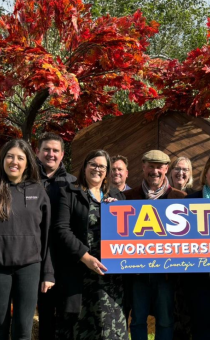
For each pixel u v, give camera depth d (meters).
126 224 4.06
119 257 4.04
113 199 4.10
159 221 4.08
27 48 5.75
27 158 3.87
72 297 3.94
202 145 6.45
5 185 3.72
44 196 3.88
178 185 5.30
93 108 7.40
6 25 6.38
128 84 6.59
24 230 3.67
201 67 6.07
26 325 3.64
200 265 4.05
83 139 7.29
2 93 6.73
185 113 6.55
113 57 6.24
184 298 4.49
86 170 4.12
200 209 4.09
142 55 6.41
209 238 4.07
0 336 3.66
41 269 3.89
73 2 6.37
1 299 3.62
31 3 6.39
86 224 4.02
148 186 4.50
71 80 5.77
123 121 7.00
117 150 7.04
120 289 4.10
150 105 8.79
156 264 4.05
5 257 3.59
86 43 6.21
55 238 4.01
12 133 7.80
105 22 6.14
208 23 6.48
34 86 6.15
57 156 4.64
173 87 6.87
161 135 6.68
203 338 4.09
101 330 3.93
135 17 6.30
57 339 4.07
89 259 3.89
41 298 4.25
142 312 4.18
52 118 8.01
